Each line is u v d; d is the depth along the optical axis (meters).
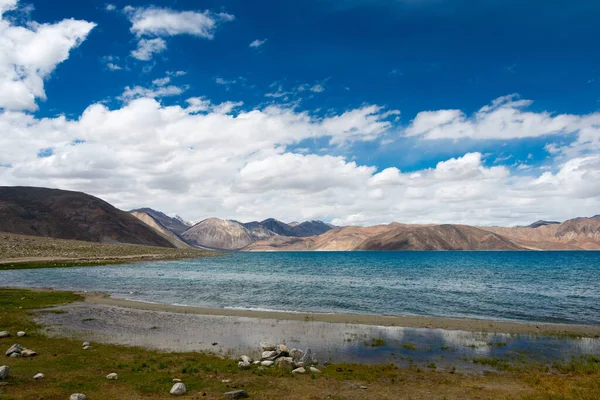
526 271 112.50
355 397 14.98
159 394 14.50
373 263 175.75
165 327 29.14
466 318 35.47
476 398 15.03
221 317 34.09
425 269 124.75
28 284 61.31
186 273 93.88
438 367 19.91
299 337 26.67
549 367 20.02
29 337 23.88
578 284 71.56
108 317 32.53
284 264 163.38
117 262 121.88
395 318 34.34
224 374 17.48
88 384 15.24
